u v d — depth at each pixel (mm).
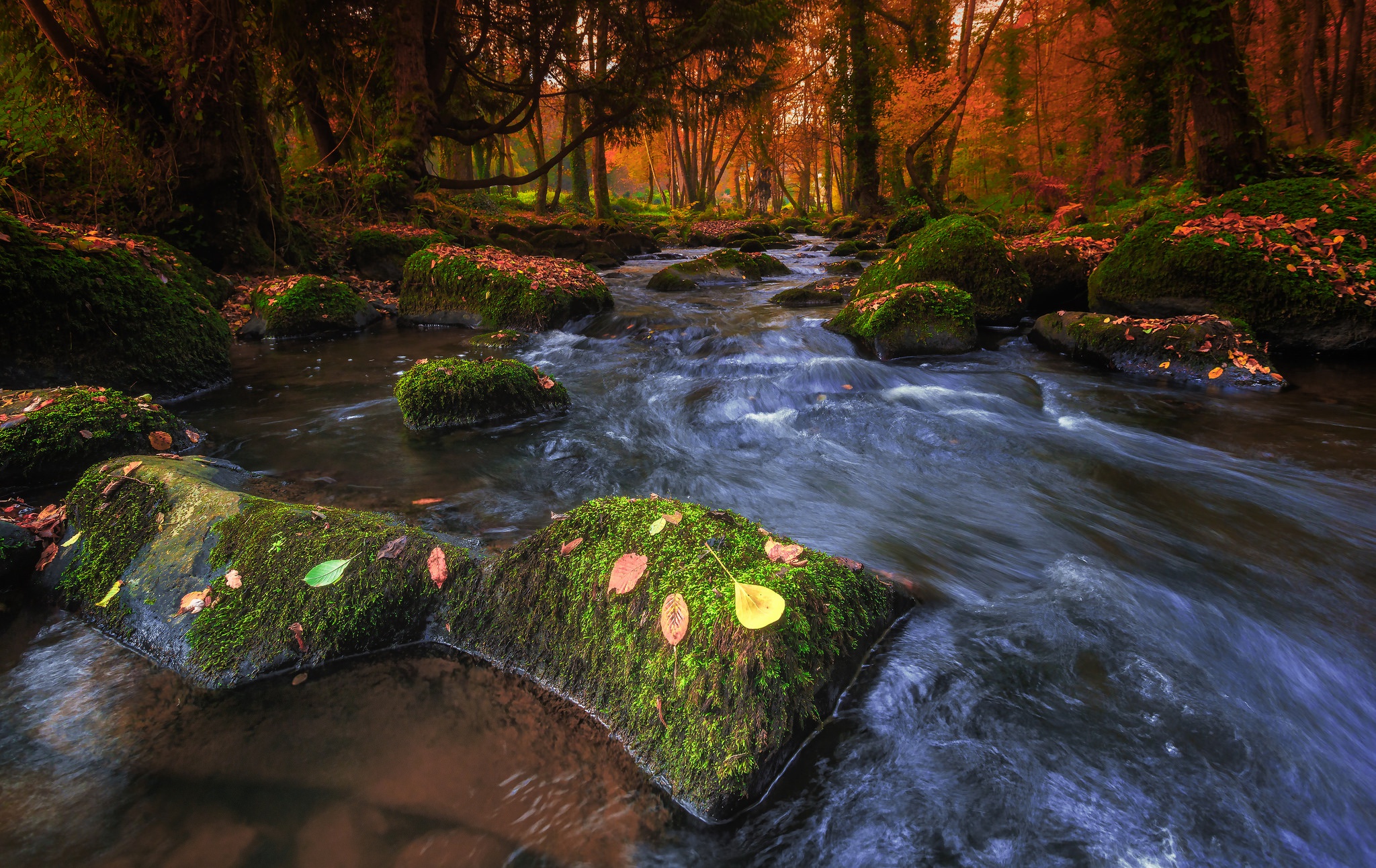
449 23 15453
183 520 2383
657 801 1513
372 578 2127
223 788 1581
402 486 3365
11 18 8219
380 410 4746
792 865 1373
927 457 3854
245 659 1988
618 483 3451
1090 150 16281
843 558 2236
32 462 3168
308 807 1522
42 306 4312
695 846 1417
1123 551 2721
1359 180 8812
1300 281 5781
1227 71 9750
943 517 3057
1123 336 5812
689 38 15398
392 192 13789
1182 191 10602
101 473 2652
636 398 5145
